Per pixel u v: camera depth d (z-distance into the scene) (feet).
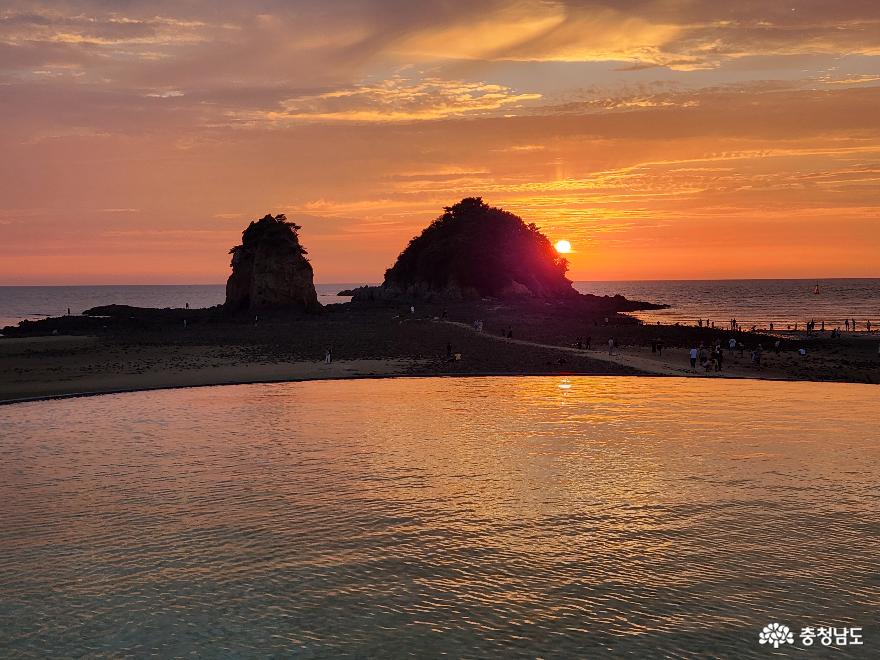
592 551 69.05
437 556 67.92
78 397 164.96
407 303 536.83
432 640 53.11
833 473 95.40
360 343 268.62
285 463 101.71
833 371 209.56
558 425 128.98
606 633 54.03
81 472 97.04
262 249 456.86
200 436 120.67
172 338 300.81
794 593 60.29
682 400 158.20
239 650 51.83
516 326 344.49
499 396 165.37
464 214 643.86
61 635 53.83
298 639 53.31
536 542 71.31
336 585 61.93
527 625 55.26
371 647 52.19
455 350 246.88
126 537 72.49
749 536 72.64
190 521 77.10
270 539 72.02
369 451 109.09
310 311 453.99
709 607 57.93
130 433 123.44
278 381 190.80
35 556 67.77
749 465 99.66
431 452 108.27
